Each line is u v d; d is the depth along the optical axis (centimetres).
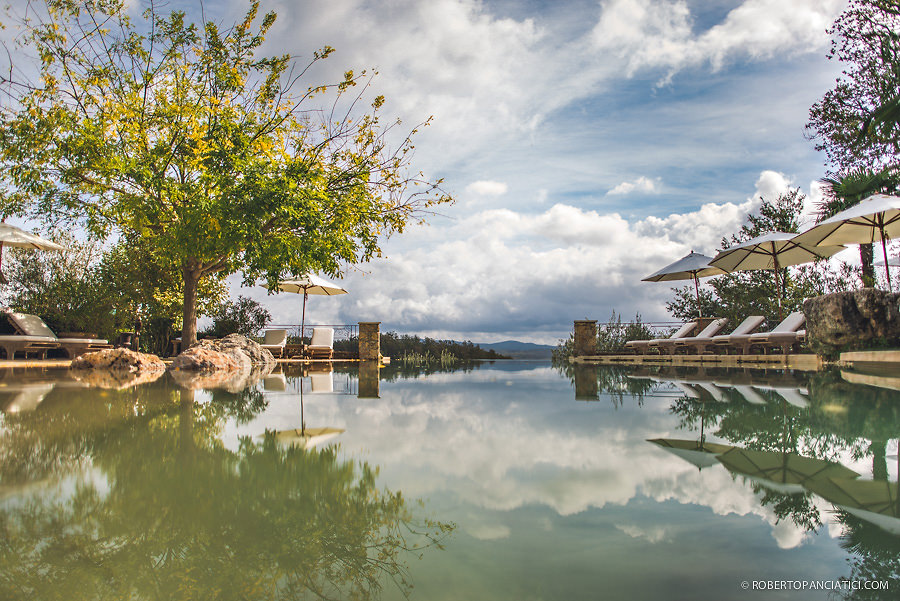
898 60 1115
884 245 731
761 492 118
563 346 1623
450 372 779
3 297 1148
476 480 131
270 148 959
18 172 884
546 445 176
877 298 643
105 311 1191
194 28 986
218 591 71
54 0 887
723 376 555
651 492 118
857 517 99
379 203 1055
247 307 1658
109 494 118
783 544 86
